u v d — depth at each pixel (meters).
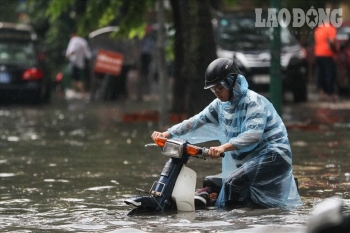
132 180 17.77
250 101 13.92
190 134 14.65
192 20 30.02
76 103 48.44
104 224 12.53
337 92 47.38
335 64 43.47
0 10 64.75
